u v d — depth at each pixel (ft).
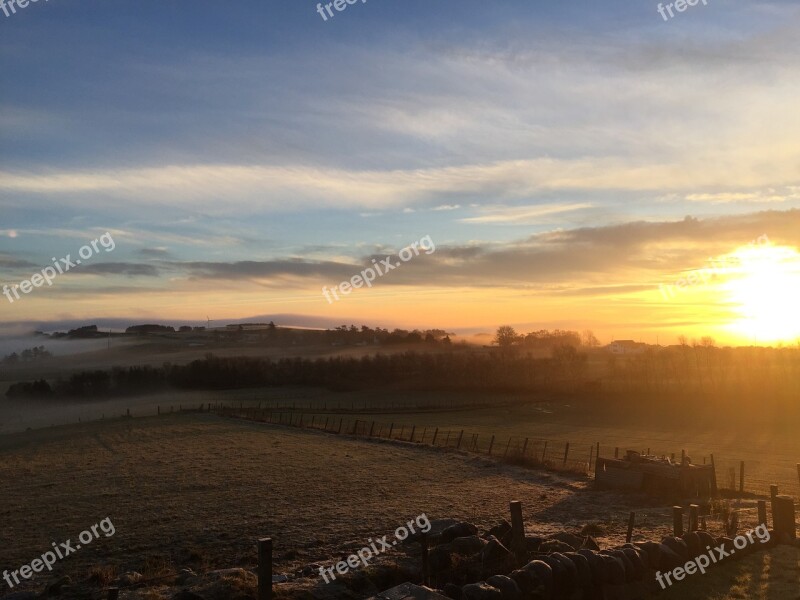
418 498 97.86
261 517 86.12
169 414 277.85
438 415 271.08
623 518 79.97
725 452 171.01
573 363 400.88
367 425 229.45
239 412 276.00
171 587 45.39
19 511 96.43
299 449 163.73
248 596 34.86
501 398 321.32
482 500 95.61
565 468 122.93
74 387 350.23
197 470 131.23
